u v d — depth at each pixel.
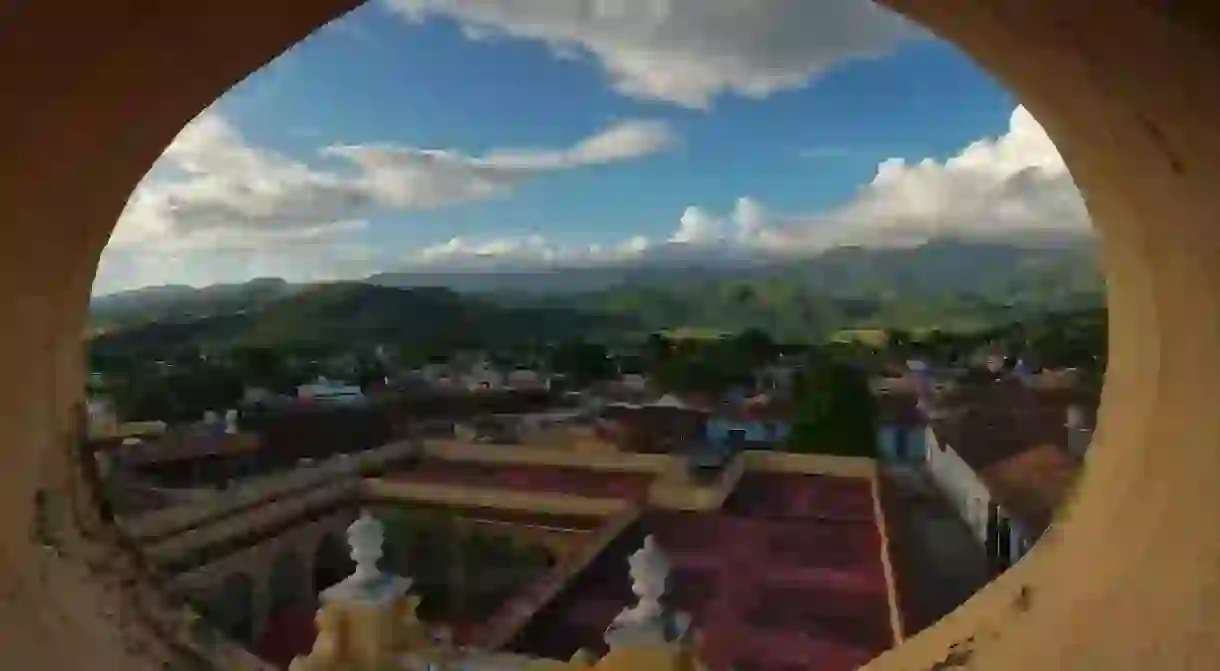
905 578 12.78
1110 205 3.88
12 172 3.17
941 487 27.06
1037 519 16.20
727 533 15.76
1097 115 3.46
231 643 4.78
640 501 17.64
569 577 12.62
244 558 16.47
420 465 23.66
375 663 4.85
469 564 19.20
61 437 3.88
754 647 10.62
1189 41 2.55
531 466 23.34
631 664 4.28
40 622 3.48
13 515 3.54
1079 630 3.43
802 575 13.39
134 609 4.18
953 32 3.72
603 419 35.88
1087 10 2.79
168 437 24.50
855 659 10.31
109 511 4.30
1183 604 3.00
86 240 3.73
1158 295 3.65
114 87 3.27
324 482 20.23
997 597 4.23
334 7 3.61
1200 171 3.07
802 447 35.38
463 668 5.29
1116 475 3.84
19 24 2.69
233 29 3.40
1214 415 3.21
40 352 3.67
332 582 19.11
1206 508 3.12
